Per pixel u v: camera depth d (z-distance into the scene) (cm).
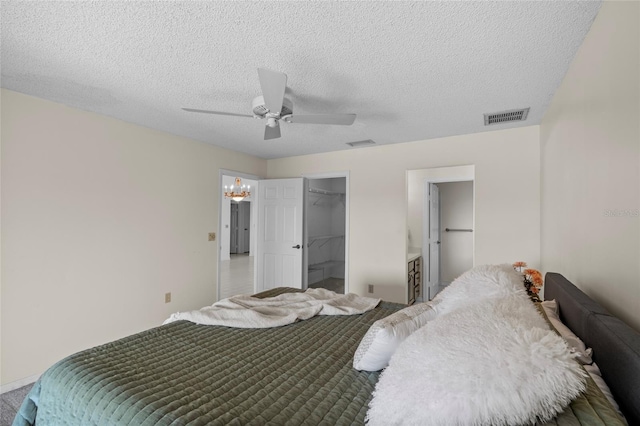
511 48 180
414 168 388
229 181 934
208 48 182
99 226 296
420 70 207
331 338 175
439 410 75
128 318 319
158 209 348
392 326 127
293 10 149
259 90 241
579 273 173
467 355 81
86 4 144
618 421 70
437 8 147
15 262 243
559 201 223
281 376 131
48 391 129
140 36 170
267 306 227
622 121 119
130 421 101
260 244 500
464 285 147
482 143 348
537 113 286
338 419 102
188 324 195
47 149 261
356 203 429
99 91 244
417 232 502
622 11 119
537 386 72
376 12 150
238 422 99
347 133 355
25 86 234
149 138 339
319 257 700
